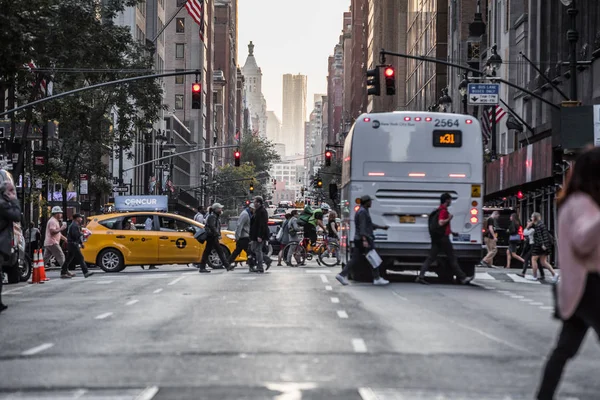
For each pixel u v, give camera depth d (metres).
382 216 39.50
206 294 33.31
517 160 77.62
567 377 16.00
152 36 171.25
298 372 16.16
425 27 154.75
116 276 48.00
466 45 123.12
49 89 68.94
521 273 49.91
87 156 84.12
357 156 39.59
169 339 20.73
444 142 39.47
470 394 14.16
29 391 14.65
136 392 14.38
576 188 11.64
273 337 20.91
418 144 39.47
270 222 87.56
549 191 71.75
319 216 61.81
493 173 89.94
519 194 79.69
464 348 19.28
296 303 29.47
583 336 12.34
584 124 54.84
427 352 18.62
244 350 18.86
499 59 67.31
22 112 64.06
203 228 53.16
